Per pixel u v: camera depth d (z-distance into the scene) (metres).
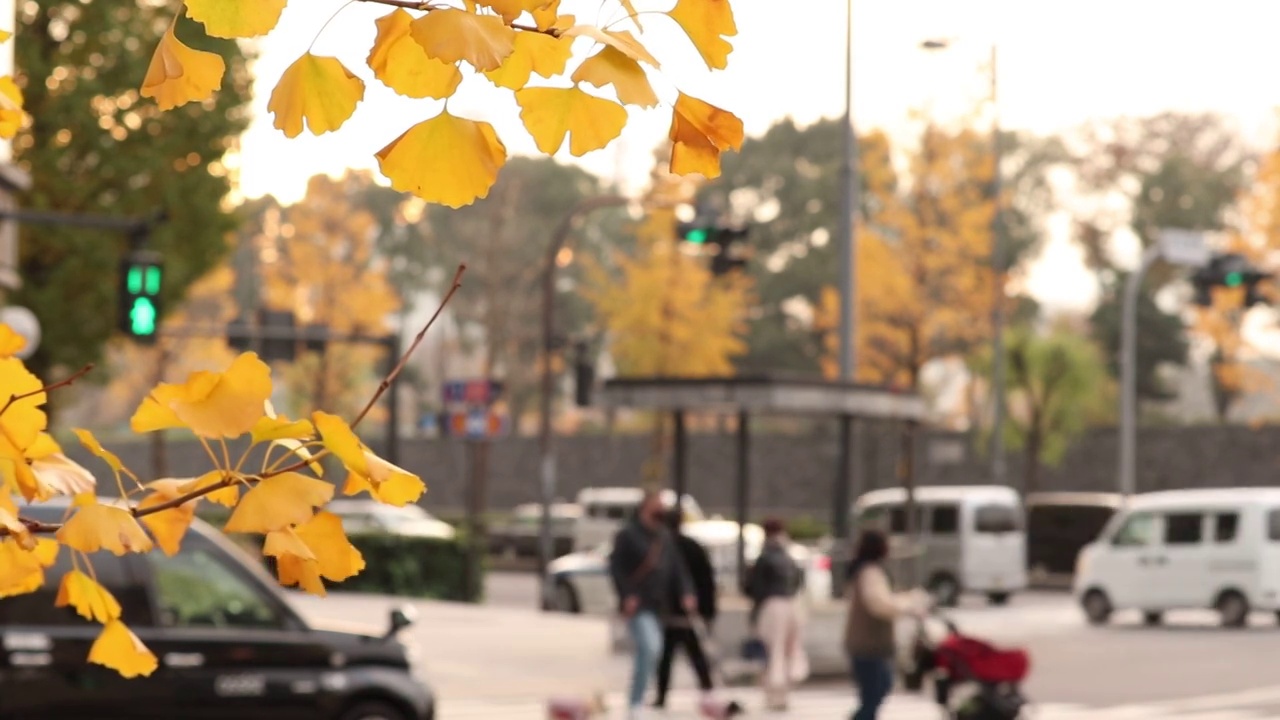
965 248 51.84
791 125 79.06
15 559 1.89
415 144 1.57
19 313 19.42
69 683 10.19
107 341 37.00
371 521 44.75
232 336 34.72
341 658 11.11
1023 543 40.59
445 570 36.97
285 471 1.70
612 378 23.22
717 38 1.56
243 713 10.71
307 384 64.81
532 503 71.00
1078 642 29.81
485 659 24.08
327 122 1.55
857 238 53.31
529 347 86.62
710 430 69.56
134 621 10.45
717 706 17.45
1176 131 75.75
